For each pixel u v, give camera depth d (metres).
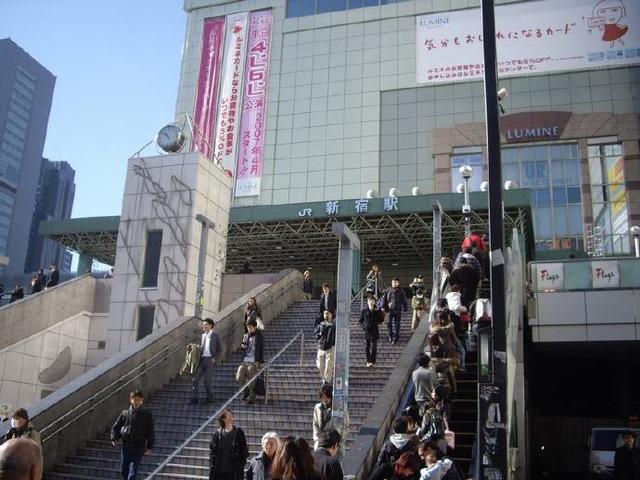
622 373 29.78
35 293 23.70
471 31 45.28
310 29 48.91
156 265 22.62
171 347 16.03
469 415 12.57
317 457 5.98
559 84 42.59
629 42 42.19
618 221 39.28
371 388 13.65
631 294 22.19
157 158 23.77
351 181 44.72
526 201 29.62
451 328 12.42
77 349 23.72
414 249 36.78
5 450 2.55
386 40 47.09
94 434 13.16
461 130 43.25
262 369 13.41
